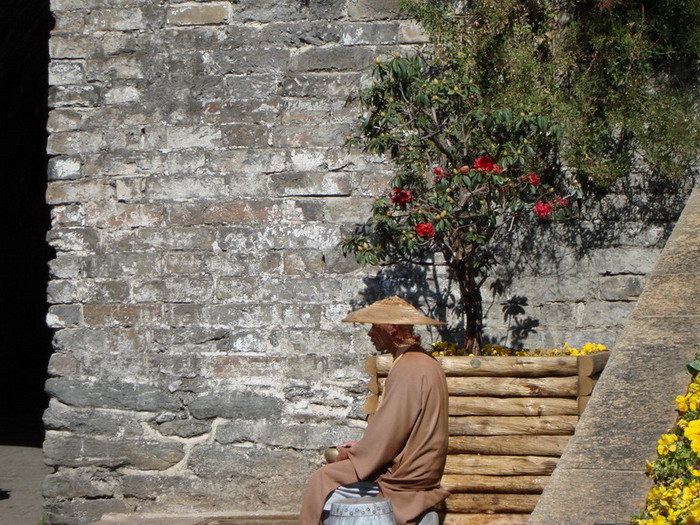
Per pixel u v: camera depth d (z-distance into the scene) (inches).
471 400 266.2
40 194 770.2
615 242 345.7
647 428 200.8
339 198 358.9
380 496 234.2
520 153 296.5
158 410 361.4
